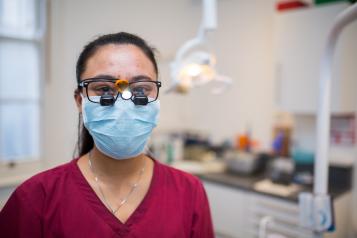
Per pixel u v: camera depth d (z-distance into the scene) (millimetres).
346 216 2004
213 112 2859
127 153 798
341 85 1857
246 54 2621
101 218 760
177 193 860
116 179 820
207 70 1238
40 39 2102
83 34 2244
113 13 2398
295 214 1805
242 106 2658
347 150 2086
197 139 2850
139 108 799
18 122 2104
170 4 2773
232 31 2719
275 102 2188
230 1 2727
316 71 1964
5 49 2006
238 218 2084
